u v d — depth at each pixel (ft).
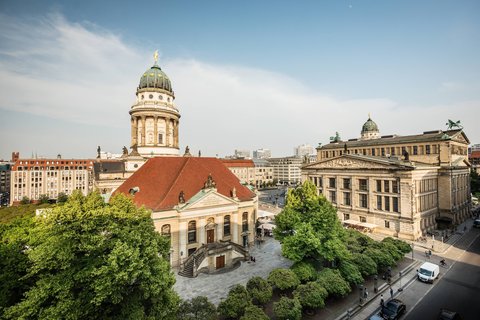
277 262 153.89
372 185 226.99
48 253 62.54
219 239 161.48
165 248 90.17
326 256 117.70
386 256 129.18
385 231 215.92
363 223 224.53
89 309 62.39
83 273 63.21
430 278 127.65
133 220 80.38
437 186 238.68
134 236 74.13
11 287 68.28
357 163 238.48
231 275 136.26
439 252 171.42
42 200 418.10
